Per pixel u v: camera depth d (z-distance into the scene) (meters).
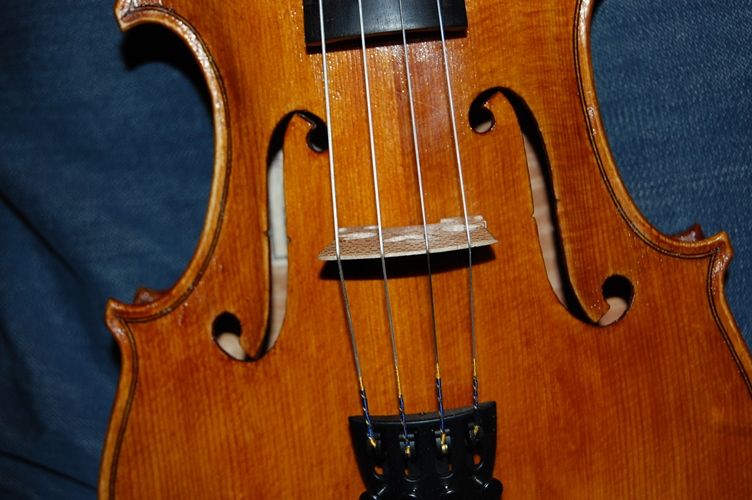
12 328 0.40
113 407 0.30
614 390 0.30
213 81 0.31
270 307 0.31
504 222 0.30
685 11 0.38
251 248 0.31
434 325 0.30
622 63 0.38
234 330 0.33
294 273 0.30
